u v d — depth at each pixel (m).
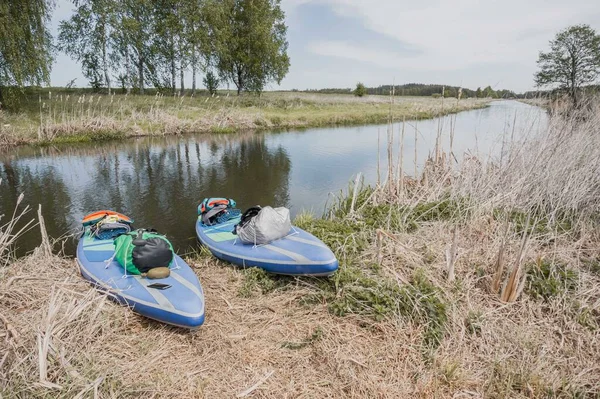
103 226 4.99
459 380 2.96
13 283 3.76
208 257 5.16
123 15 26.34
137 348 3.24
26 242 6.06
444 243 4.98
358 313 3.68
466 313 3.67
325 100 36.31
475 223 5.35
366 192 7.29
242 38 32.25
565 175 6.35
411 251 4.61
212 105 24.77
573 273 4.23
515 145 7.16
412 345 3.28
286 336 3.46
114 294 3.75
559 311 3.70
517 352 3.29
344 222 5.91
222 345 3.35
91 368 2.80
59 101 19.78
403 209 6.15
